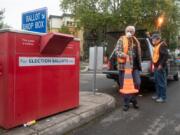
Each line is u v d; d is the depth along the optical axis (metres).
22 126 4.64
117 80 9.25
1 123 4.52
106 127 5.23
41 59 4.92
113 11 32.22
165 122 5.54
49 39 4.72
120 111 6.47
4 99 4.43
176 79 12.93
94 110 5.89
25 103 4.66
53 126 4.74
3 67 4.40
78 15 33.41
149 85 9.88
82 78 14.34
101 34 33.88
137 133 4.87
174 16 36.56
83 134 4.84
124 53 6.43
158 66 7.52
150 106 7.00
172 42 37.97
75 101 5.93
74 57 5.80
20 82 4.55
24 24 6.24
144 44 8.71
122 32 10.27
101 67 7.89
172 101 7.67
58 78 5.37
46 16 5.70
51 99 5.22
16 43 4.45
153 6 33.12
